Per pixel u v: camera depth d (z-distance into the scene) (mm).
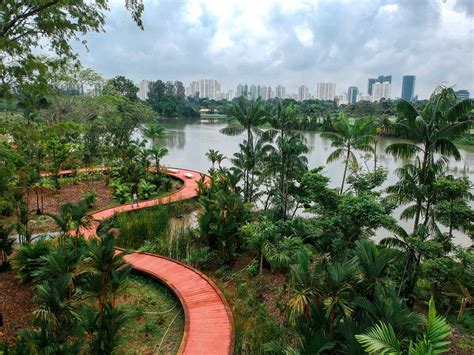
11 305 8016
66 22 7531
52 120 26516
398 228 8906
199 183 17906
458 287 8203
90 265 6398
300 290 6375
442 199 9328
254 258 11445
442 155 10867
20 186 12984
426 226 9273
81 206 9078
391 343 4031
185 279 9445
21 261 8797
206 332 7254
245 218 12180
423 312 8836
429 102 10680
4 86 7016
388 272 8625
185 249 11875
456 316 8633
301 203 15211
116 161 24969
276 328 7582
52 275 7477
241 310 8578
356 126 17328
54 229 13898
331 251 9648
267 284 9922
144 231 12961
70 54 8742
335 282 5984
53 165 20750
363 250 6762
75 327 6191
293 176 15477
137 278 9797
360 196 9352
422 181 10148
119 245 12195
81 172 22594
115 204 17438
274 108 20781
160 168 25328
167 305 8555
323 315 6094
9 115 8922
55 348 5434
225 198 11898
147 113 37906
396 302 5625
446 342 3490
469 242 13117
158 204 17047
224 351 6699
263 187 22750
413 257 8945
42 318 5891
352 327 5637
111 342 5914
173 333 7461
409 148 11211
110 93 32719
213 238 11734
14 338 6910
